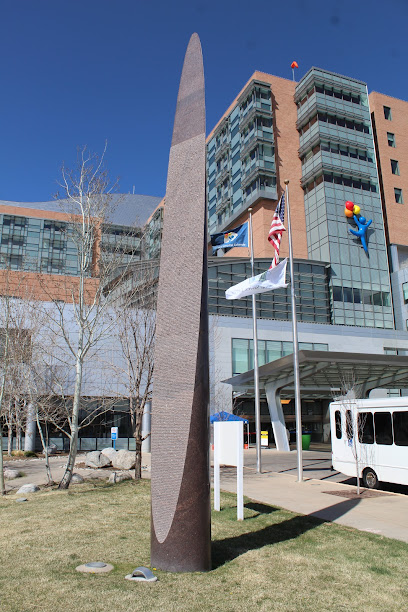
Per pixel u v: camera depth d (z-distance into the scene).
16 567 6.11
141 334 19.66
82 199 16.31
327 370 29.64
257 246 54.47
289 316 48.19
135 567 6.17
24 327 23.09
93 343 18.92
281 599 5.21
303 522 9.46
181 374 6.55
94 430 33.97
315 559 6.79
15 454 28.83
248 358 43.09
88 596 5.03
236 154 61.56
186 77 8.04
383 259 55.50
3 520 9.41
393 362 26.34
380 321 52.94
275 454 29.53
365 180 57.88
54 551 6.93
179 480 6.20
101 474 18.97
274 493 13.55
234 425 10.20
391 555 7.08
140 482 15.80
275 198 55.34
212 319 41.69
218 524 9.18
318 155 56.59
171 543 6.07
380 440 15.07
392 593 5.53
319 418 47.78
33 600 4.91
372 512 10.68
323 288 51.78
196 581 5.64
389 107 64.12
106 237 17.28
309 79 58.75
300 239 56.47
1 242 79.38
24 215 82.31
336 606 5.09
